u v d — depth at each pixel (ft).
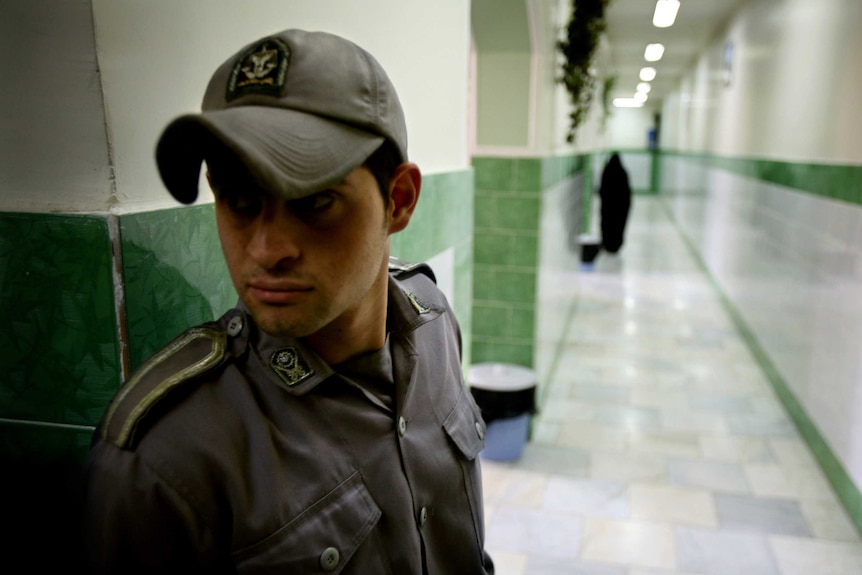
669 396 14.12
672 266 28.37
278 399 2.20
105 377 2.63
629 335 18.54
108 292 2.57
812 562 8.47
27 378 2.70
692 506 9.77
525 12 10.89
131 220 2.60
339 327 2.32
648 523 9.34
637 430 12.41
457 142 7.38
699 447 11.71
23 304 2.64
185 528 1.94
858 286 9.41
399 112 2.19
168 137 1.72
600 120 33.96
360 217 2.03
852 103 10.19
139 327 2.69
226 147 1.82
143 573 1.95
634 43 27.89
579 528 9.20
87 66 2.47
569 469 10.87
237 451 2.05
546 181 12.71
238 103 1.94
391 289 2.69
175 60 2.87
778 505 9.80
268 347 2.22
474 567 2.95
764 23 16.87
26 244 2.59
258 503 2.03
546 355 14.10
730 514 9.55
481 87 11.97
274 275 1.93
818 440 11.07
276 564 2.02
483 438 3.10
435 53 6.36
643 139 63.16
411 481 2.50
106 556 1.90
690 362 16.31
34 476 2.77
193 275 3.02
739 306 19.17
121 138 2.59
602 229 30.19
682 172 38.04
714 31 24.94
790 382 13.14
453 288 7.12
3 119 2.57
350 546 2.20
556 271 15.46
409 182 2.34
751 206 17.93
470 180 7.63
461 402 3.09
